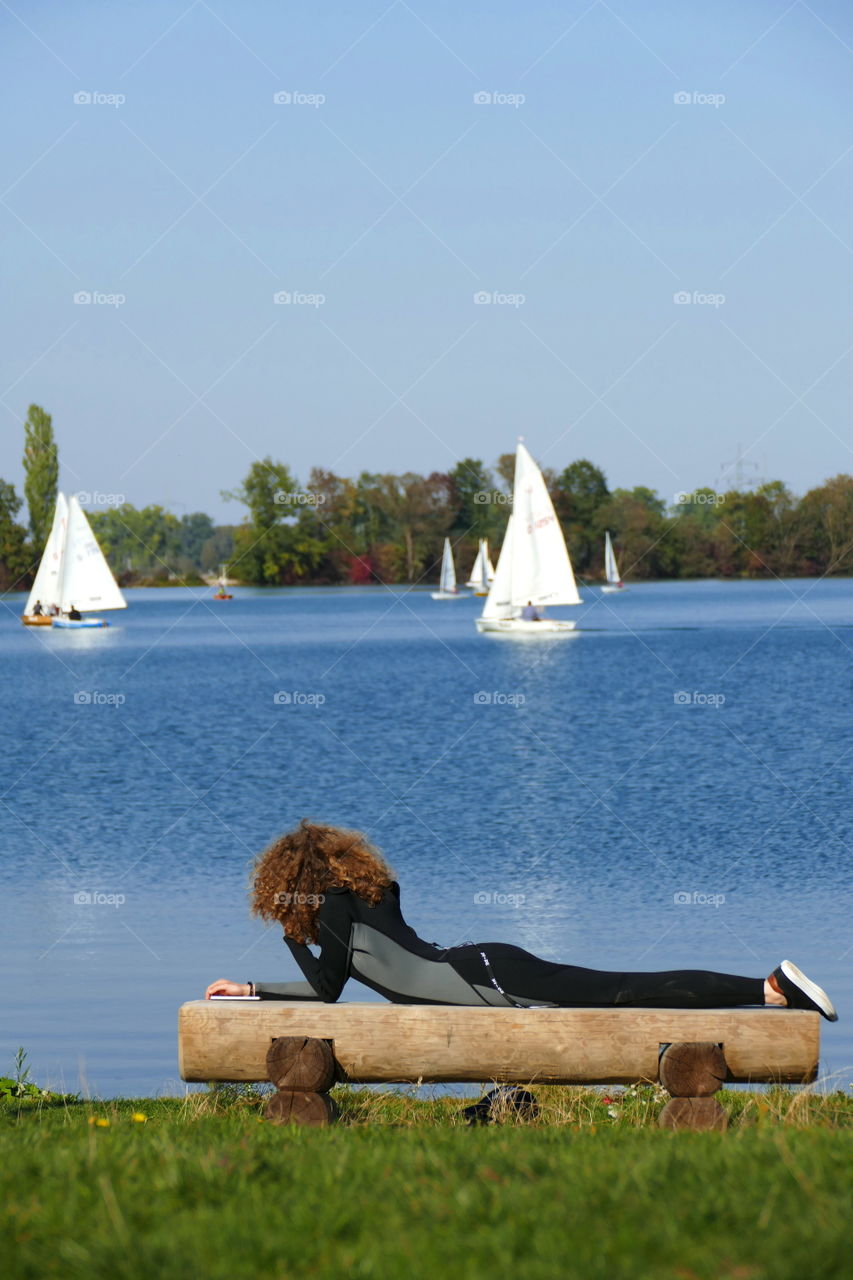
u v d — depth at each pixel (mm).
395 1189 7246
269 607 188875
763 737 58125
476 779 45375
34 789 43469
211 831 33969
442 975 9406
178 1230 6523
